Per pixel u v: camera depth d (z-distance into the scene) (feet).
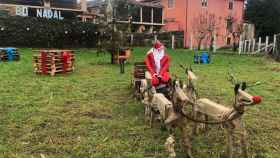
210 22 130.21
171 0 149.38
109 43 65.87
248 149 21.21
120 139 22.29
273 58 91.40
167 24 150.41
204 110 20.34
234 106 17.72
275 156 20.31
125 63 67.26
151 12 143.43
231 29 140.67
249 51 114.21
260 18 164.45
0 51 67.00
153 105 23.04
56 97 34.24
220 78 50.47
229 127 18.69
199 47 124.57
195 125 23.03
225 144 21.67
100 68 58.80
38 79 45.09
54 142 21.59
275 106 32.53
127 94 36.32
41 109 29.22
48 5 115.14
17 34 96.07
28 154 19.76
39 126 24.61
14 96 34.06
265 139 23.20
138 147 21.01
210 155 20.06
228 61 81.41
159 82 25.23
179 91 18.99
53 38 102.12
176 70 58.59
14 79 44.62
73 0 122.11
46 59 48.85
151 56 26.13
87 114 28.12
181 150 20.45
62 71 50.96
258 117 28.53
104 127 24.64
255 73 58.85
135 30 140.36
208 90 40.14
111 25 68.13
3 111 28.40
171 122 19.07
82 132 23.53
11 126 24.43
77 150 20.36
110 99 33.83
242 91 17.49
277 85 45.50
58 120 26.17
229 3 157.28
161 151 20.40
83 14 125.18
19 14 110.73
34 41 99.35
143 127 24.67
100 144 21.31
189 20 143.54
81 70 55.72
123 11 121.49
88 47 110.01
